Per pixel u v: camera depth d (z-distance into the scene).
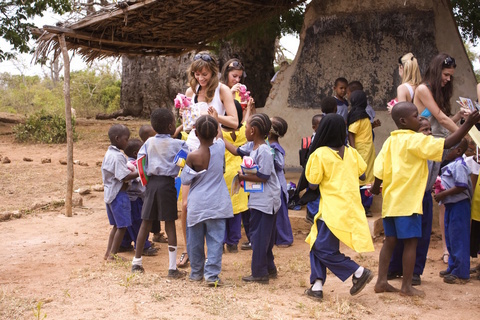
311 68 10.27
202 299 4.89
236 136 6.92
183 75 27.58
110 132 6.49
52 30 8.73
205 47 11.80
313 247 5.17
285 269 6.27
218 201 5.42
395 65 9.49
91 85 43.12
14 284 5.54
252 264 5.65
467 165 5.81
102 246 7.30
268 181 5.60
